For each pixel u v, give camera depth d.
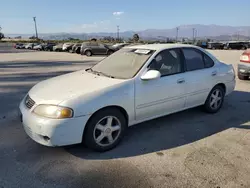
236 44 38.00
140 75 3.21
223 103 5.07
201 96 4.05
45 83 3.40
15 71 10.28
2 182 2.35
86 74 3.60
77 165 2.67
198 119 4.11
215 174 2.48
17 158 2.80
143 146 3.13
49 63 14.16
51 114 2.60
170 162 2.72
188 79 3.74
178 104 3.69
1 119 4.03
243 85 6.82
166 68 3.55
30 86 6.86
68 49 31.73
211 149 3.03
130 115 3.14
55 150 3.00
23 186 2.30
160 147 3.10
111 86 2.95
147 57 3.45
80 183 2.35
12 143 3.17
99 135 2.91
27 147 3.07
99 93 2.82
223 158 2.80
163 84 3.39
